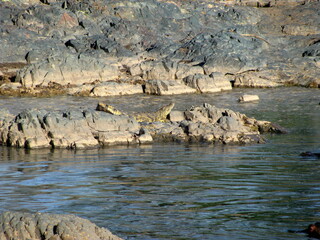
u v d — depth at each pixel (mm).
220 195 54188
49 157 78000
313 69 195375
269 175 63906
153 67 184125
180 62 197875
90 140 87750
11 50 189625
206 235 41438
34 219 36031
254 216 46531
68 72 175500
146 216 46719
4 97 157125
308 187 57312
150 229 42938
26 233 35062
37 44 193875
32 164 72625
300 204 50250
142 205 50406
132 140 91000
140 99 156375
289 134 98875
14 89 164250
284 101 150250
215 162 73000
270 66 197375
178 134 94438
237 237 40875
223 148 85000
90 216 46781
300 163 71250
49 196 54156
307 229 42250
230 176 63656
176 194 54781
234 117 105250
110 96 163500
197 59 198375
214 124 97312
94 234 35281
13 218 36219
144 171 67250
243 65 193125
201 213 47594
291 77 190375
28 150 84312
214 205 50281
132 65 195125
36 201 52156
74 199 52844
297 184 58844
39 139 86625
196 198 53031
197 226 43719
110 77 182125
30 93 161875
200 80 173500
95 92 163125
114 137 90125
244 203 50875
